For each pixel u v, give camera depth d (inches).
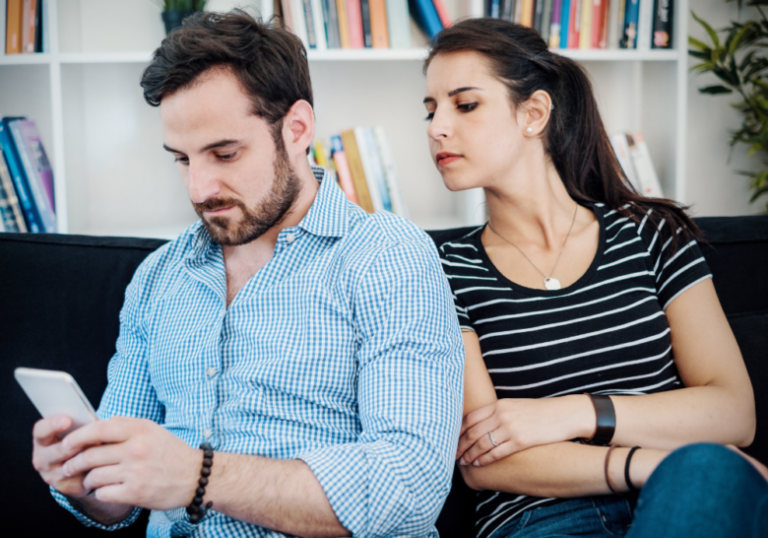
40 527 43.0
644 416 39.0
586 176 49.5
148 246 49.3
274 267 37.5
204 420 36.6
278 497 30.3
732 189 95.8
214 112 34.8
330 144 77.5
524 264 45.8
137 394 41.0
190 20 37.6
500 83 45.0
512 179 46.3
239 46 35.5
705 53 87.2
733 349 42.9
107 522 38.6
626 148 79.2
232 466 30.3
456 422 34.4
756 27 89.0
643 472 36.0
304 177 39.6
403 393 33.2
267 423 35.6
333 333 36.0
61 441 29.0
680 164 80.3
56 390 27.7
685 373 43.9
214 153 35.7
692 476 27.0
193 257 40.1
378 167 76.6
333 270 37.3
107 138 83.4
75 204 78.8
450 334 36.2
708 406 39.9
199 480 29.4
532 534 38.1
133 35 82.0
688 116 93.5
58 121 73.0
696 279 44.4
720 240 49.6
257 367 35.9
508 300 43.5
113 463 28.0
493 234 48.5
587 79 49.7
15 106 81.7
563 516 38.3
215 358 36.9
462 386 36.7
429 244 39.1
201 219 38.3
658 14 78.8
